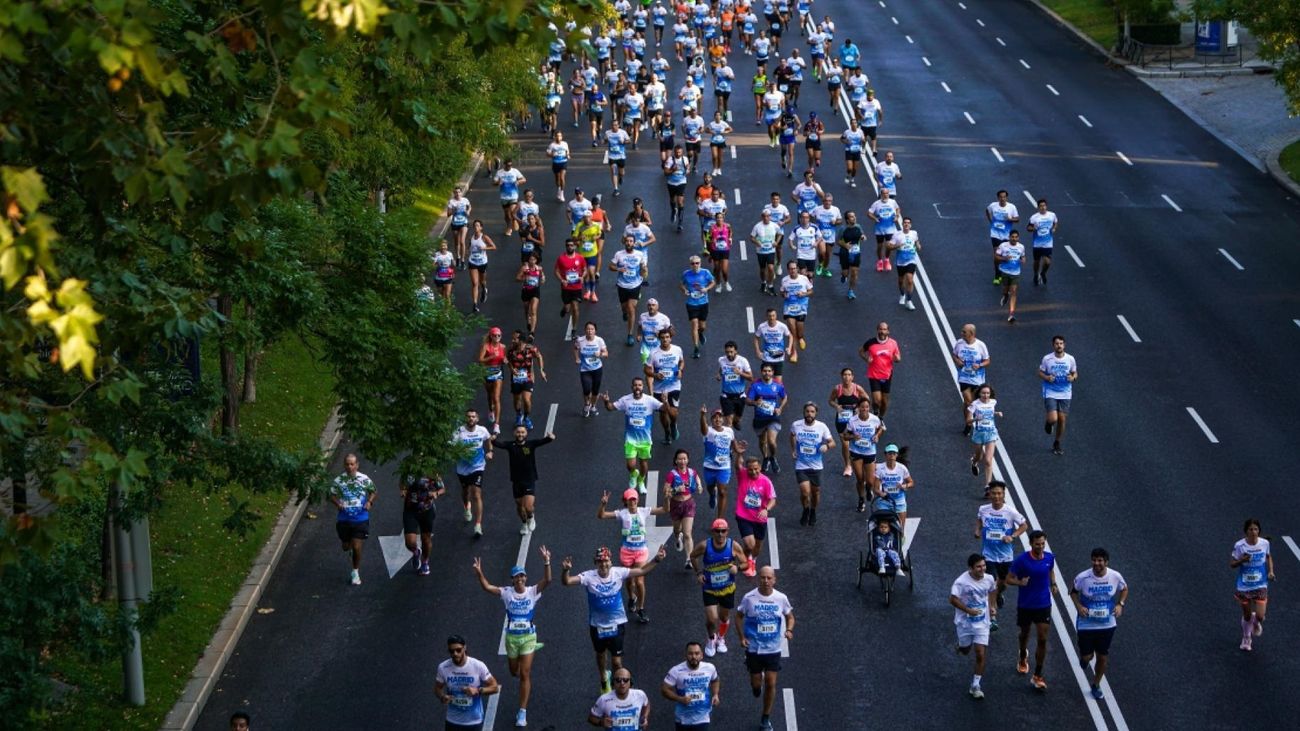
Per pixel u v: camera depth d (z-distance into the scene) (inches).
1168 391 1302.9
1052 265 1622.8
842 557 1030.4
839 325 1457.9
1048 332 1438.2
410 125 662.5
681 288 1471.5
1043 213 1541.6
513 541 1074.1
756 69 2504.9
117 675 891.4
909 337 1428.4
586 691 885.2
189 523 1056.2
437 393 893.8
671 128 1940.2
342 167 1218.6
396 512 1131.3
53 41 459.8
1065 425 1211.2
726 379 1204.5
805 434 1061.8
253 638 962.7
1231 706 850.1
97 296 559.8
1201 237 1713.8
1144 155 2031.3
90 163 513.3
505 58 1606.8
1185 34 2662.4
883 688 874.8
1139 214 1795.0
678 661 913.5
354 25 506.0
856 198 1850.4
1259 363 1362.0
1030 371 1346.0
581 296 1487.5
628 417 1111.0
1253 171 1961.1
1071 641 922.7
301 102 502.0
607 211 1829.5
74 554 724.7
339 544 1080.8
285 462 799.1
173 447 760.3
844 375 1138.0
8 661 673.6
